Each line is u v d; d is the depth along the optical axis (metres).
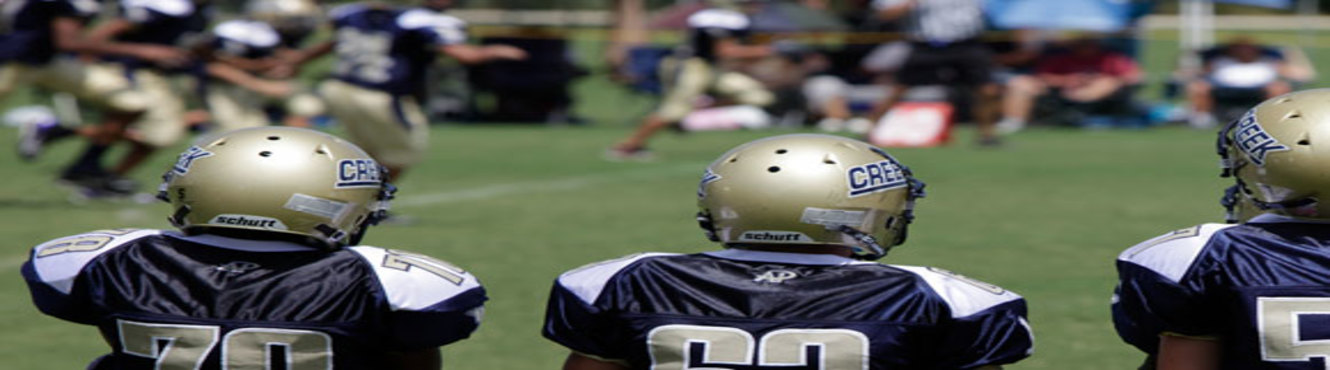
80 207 24.47
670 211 24.34
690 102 35.00
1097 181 29.80
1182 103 53.09
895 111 41.06
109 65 25.80
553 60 47.56
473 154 35.91
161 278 7.51
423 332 7.46
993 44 48.78
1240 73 47.66
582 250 19.69
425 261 7.67
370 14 22.62
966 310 7.31
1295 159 7.38
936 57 38.88
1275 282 7.35
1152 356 8.34
